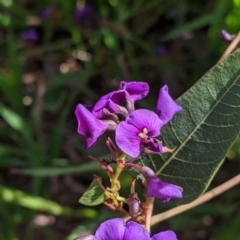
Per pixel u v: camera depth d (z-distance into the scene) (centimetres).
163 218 27
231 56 23
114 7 41
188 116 24
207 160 24
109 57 40
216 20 35
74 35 41
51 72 42
